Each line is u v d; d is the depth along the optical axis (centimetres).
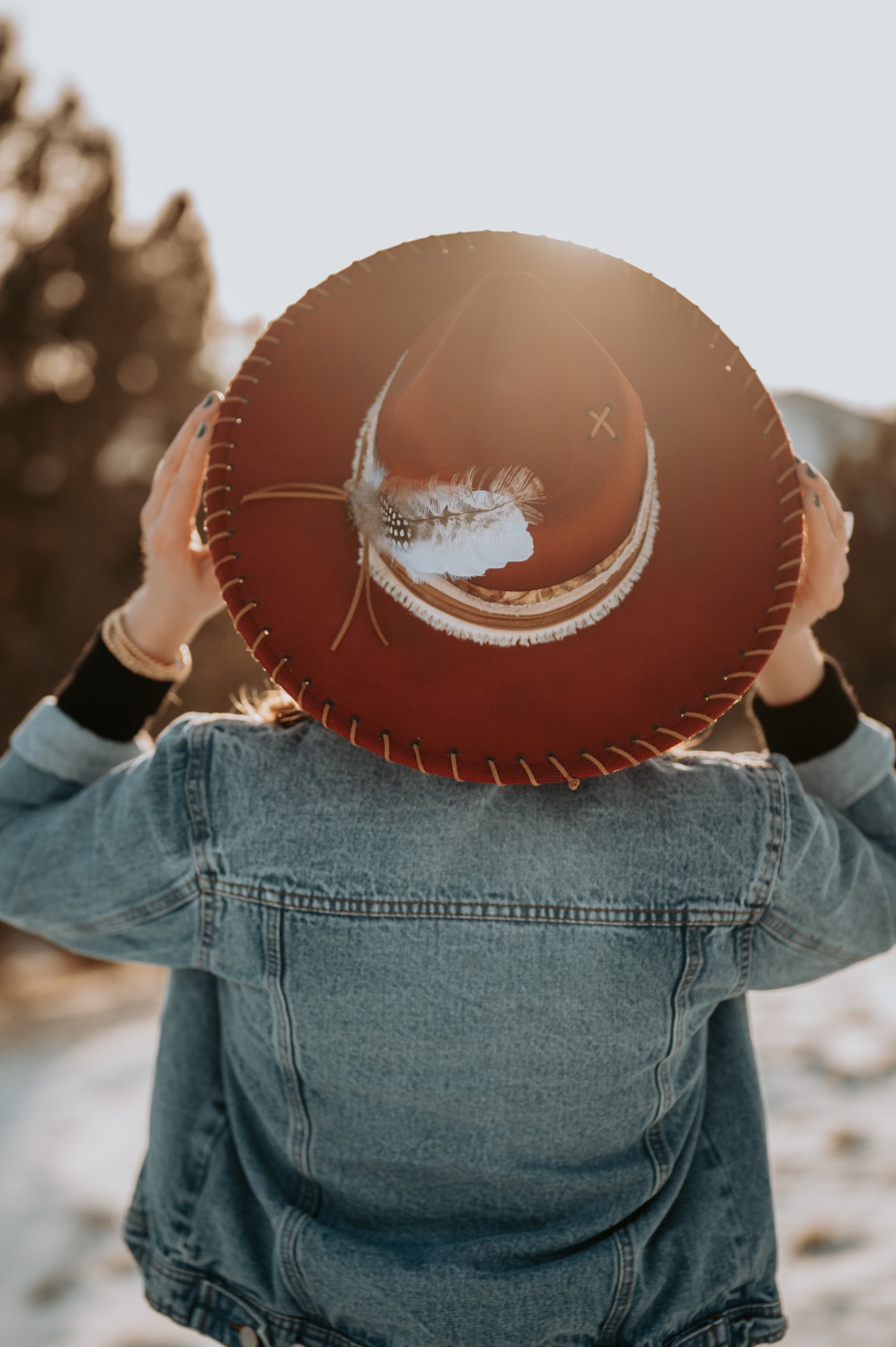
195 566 127
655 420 124
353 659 112
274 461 118
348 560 115
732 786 120
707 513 120
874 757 131
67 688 130
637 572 118
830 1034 434
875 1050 411
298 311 125
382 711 111
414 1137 119
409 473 109
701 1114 133
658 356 126
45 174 1512
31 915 122
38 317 1466
